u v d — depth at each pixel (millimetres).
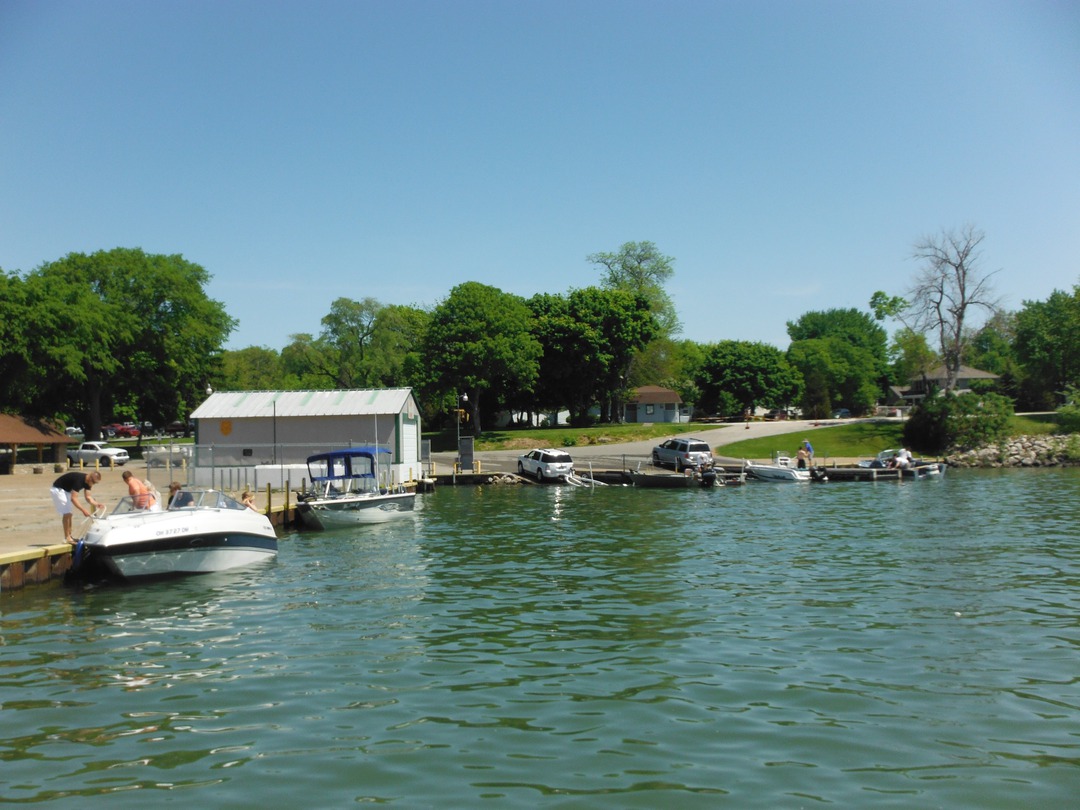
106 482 42438
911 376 109000
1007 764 8773
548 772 8633
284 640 14180
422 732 9781
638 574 20141
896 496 40781
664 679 11711
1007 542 24672
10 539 21594
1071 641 13586
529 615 15852
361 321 91812
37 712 10617
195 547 20312
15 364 61875
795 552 23266
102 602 17578
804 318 164000
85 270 75688
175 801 8062
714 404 115812
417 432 50594
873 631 14336
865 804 7879
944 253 73125
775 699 10844
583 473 54125
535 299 90562
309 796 8133
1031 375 95312
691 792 8141
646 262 103188
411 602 17203
